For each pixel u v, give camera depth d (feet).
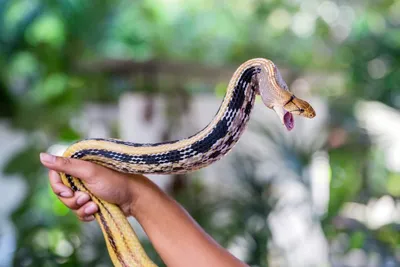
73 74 9.98
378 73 10.54
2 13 10.21
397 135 10.28
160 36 13.53
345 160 8.46
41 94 9.59
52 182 3.67
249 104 3.54
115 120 9.96
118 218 3.74
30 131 9.33
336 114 9.76
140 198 3.75
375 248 7.10
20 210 8.64
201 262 3.72
